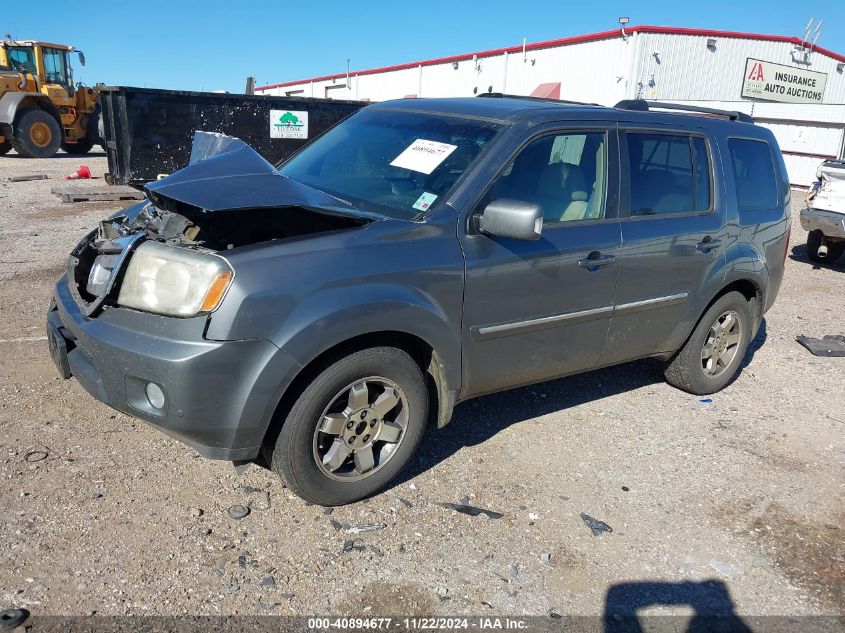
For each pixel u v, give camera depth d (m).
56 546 3.01
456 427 4.36
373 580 2.98
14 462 3.59
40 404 4.23
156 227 3.63
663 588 3.08
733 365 5.22
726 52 26.92
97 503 3.32
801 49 29.38
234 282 2.90
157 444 3.88
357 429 3.36
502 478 3.83
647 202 4.32
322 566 3.04
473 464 3.95
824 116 19.88
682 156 4.58
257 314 2.90
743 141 5.06
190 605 2.76
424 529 3.34
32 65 21.86
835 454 4.39
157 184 3.35
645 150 4.36
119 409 3.10
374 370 3.31
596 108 4.25
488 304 3.61
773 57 28.58
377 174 3.95
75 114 22.95
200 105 12.48
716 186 4.74
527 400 4.84
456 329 3.52
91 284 3.36
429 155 3.85
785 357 6.14
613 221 4.12
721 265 4.72
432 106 4.32
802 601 3.06
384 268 3.23
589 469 4.00
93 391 3.16
